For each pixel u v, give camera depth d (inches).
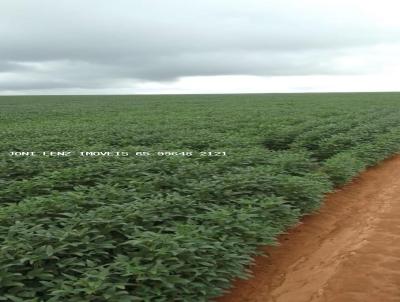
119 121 1125.7
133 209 294.4
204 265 238.2
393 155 724.7
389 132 844.0
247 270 261.3
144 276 216.2
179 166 452.8
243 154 528.1
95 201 321.1
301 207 382.0
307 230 361.1
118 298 202.4
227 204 348.5
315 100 2426.2
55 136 728.3
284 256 310.7
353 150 627.8
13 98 3806.6
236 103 2285.9
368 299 238.4
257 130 848.9
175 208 311.3
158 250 230.1
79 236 250.1
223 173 450.3
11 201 366.9
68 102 2844.5
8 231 260.1
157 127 907.4
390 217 387.9
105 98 3614.7
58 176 409.7
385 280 258.8
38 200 312.2
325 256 305.9
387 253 299.0
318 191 402.9
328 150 653.9
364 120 1016.2
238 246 273.7
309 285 261.7
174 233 283.3
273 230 311.6
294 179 398.0
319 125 921.5
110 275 222.8
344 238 342.0
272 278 277.3
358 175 564.1
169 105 2192.4
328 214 405.1
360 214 407.2
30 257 223.0
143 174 428.5
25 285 218.1
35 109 1946.4
